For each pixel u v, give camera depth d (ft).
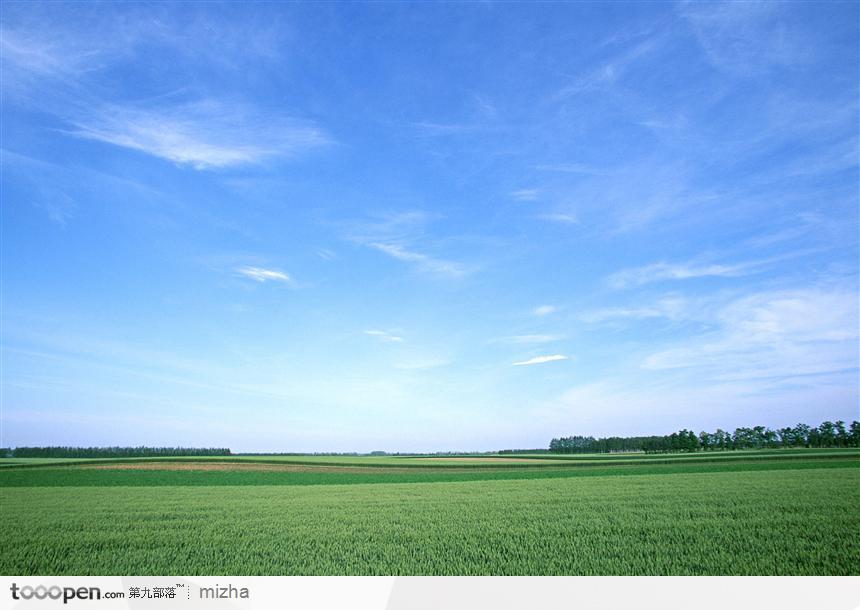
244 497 104.78
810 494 89.51
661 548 50.90
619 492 101.65
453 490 116.47
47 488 134.21
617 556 48.78
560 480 141.08
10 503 95.35
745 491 96.68
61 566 47.96
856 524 60.44
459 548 52.90
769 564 45.14
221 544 55.26
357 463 302.04
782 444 514.27
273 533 61.16
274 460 308.19
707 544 52.11
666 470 184.14
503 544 53.98
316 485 136.98
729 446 526.98
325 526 65.62
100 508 85.71
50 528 65.36
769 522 62.34
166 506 88.17
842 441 475.31
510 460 342.03
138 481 165.48
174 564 48.16
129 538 58.49
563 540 54.90
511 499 93.71
